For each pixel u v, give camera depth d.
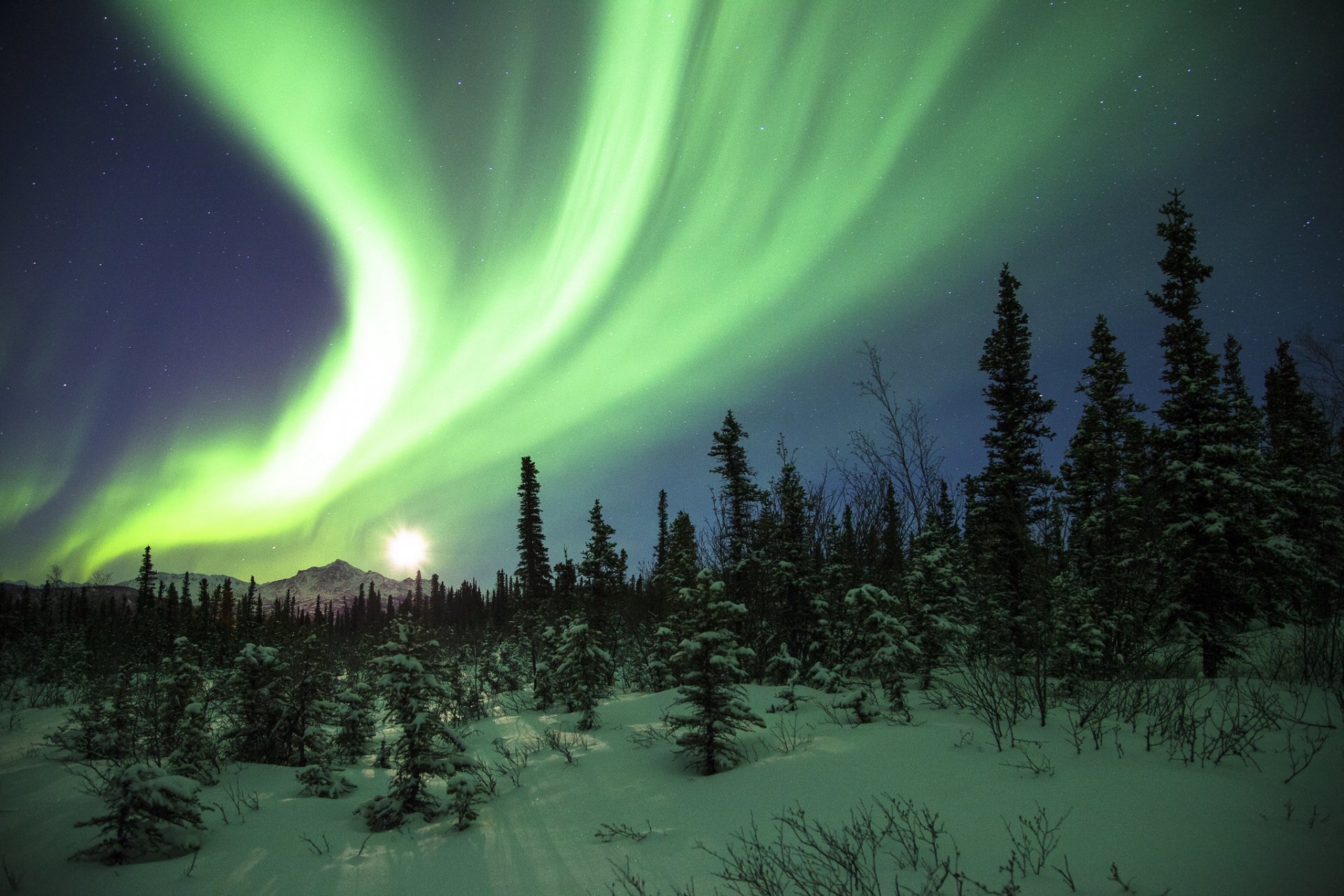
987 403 24.48
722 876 5.96
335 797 10.34
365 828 8.72
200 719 11.50
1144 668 11.80
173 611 57.72
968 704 10.82
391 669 9.88
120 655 29.20
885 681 11.35
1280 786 6.04
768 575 23.81
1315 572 14.64
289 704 13.26
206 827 8.41
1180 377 19.17
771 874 5.76
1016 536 17.91
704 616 10.47
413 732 9.31
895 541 20.25
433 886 6.57
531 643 30.75
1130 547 18.75
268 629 17.16
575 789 9.73
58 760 12.18
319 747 13.29
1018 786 6.85
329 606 77.19
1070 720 9.07
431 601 127.62
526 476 37.91
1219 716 8.55
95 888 6.59
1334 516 16.86
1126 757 7.29
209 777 11.05
